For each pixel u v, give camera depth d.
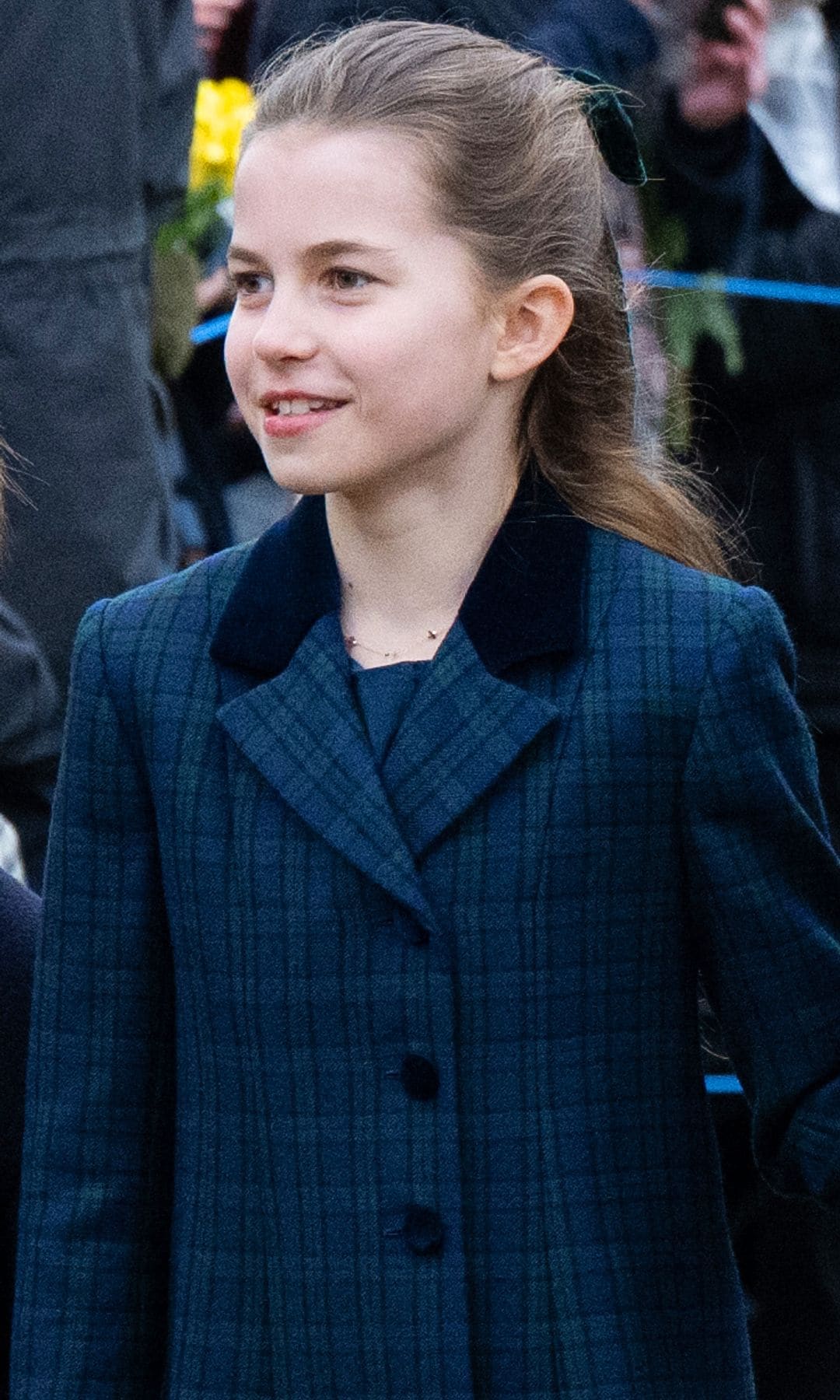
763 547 9.61
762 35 9.48
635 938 5.17
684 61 9.34
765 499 9.62
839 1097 5.16
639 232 9.30
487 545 5.36
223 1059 5.29
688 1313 5.18
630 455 5.67
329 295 5.09
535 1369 5.04
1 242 8.67
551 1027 5.10
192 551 10.77
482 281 5.20
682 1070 5.26
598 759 5.12
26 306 8.67
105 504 8.76
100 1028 5.52
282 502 11.09
